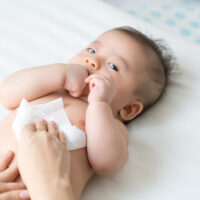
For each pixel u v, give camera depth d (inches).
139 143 46.2
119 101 47.1
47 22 61.9
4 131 39.7
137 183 42.0
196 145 46.4
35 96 42.6
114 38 48.9
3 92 43.4
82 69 44.0
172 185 42.1
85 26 61.9
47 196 32.1
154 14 82.2
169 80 54.0
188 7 83.4
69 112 41.3
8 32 59.7
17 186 35.4
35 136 35.9
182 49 58.3
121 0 85.1
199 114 50.1
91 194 40.8
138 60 48.2
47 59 56.2
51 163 34.0
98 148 38.4
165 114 49.9
